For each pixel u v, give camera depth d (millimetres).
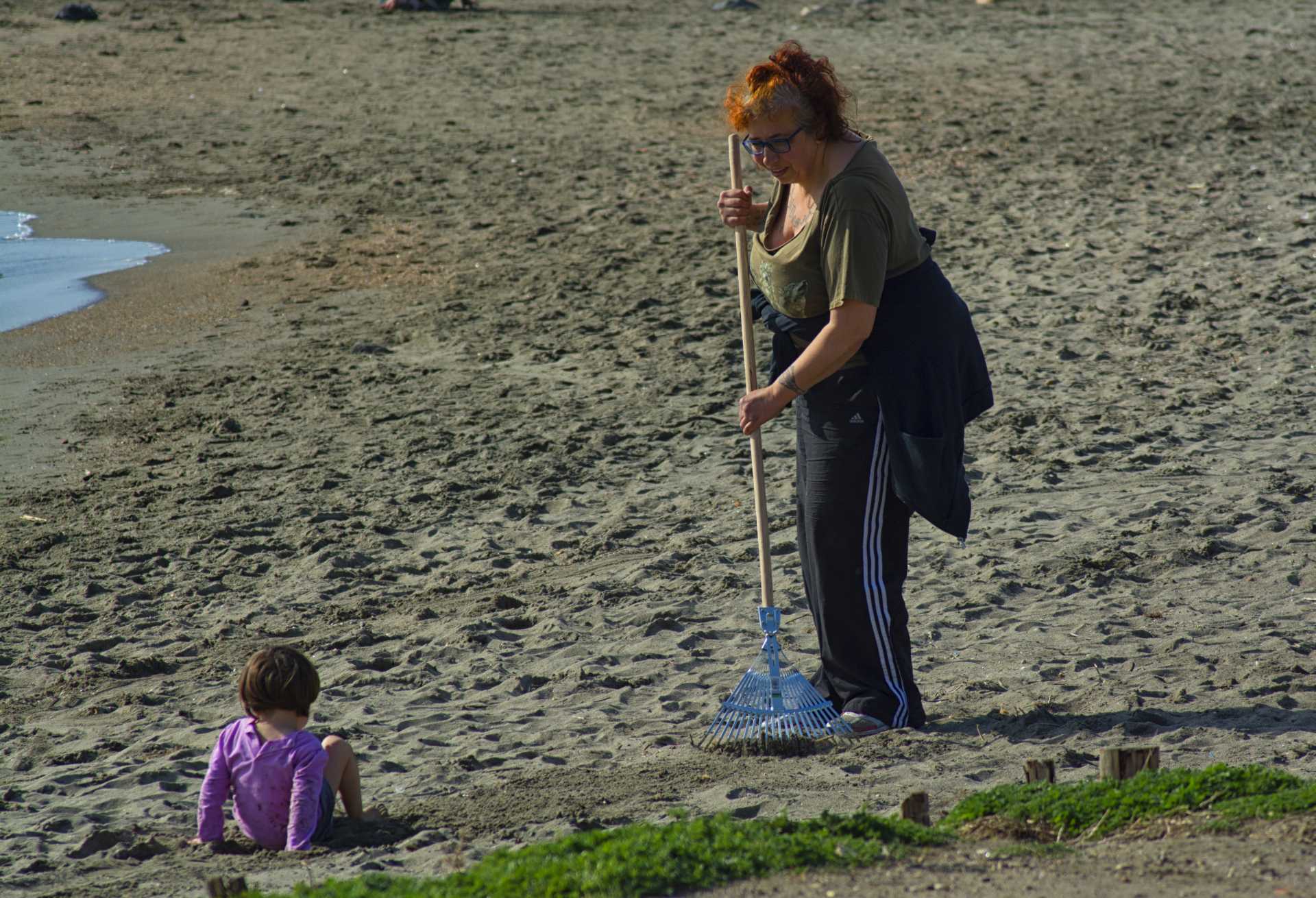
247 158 83188
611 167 78812
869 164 18609
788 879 13469
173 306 56469
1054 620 26156
